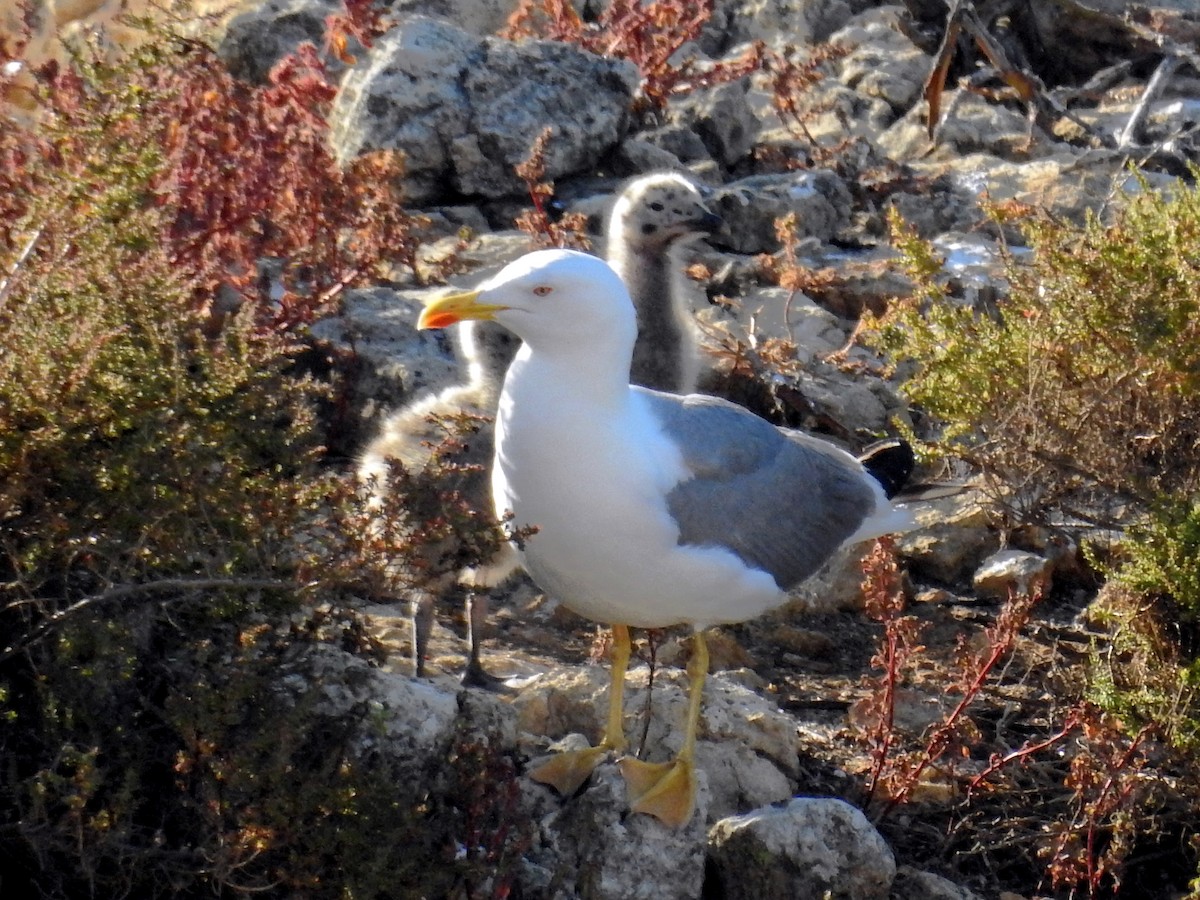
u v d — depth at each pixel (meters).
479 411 12.30
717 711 10.65
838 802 9.70
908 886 10.05
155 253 9.13
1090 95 21.58
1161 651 11.25
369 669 9.22
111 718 8.34
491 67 17.67
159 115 11.91
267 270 13.81
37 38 19.47
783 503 10.22
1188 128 20.34
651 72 19.52
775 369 14.92
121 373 8.38
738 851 9.55
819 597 13.27
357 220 13.73
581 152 17.75
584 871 9.36
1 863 8.41
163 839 8.27
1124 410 12.02
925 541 13.87
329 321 14.16
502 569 11.17
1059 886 10.57
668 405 10.11
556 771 9.89
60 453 8.19
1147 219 12.68
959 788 10.95
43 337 8.20
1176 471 12.07
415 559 8.86
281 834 8.20
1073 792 10.92
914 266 13.33
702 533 9.68
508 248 16.12
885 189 18.73
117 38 16.94
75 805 7.69
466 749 9.10
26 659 8.40
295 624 8.85
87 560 8.21
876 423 14.98
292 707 8.49
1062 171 19.05
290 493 8.50
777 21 23.56
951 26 19.05
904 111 21.70
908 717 11.76
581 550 9.45
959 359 12.38
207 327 12.28
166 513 8.16
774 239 17.69
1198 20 23.05
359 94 17.23
